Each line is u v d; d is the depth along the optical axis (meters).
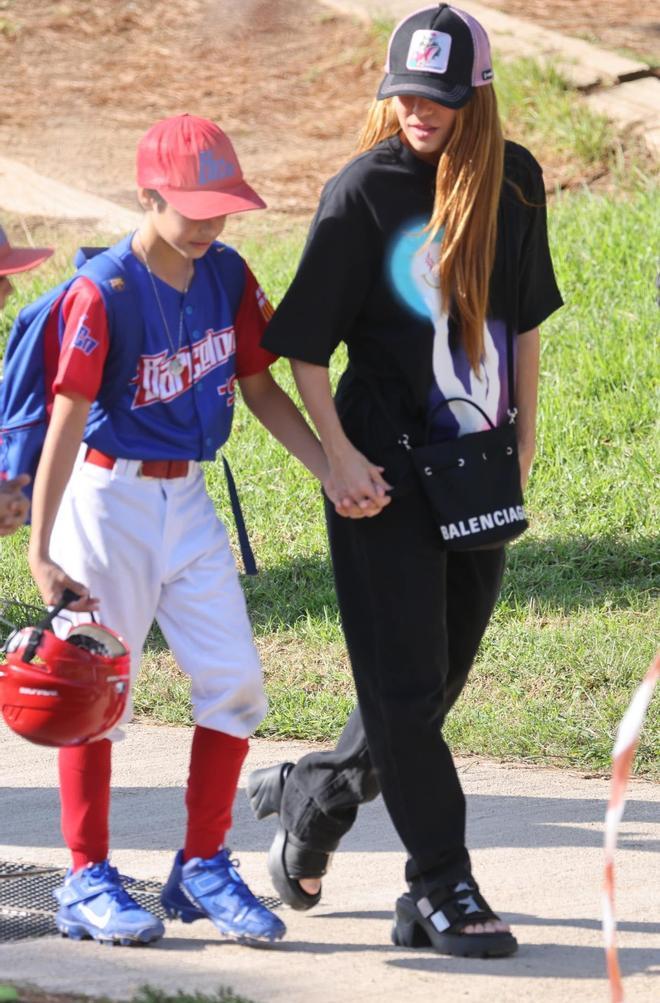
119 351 13.24
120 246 13.45
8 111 53.72
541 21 55.00
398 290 13.18
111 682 12.77
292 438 14.34
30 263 13.84
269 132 51.38
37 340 13.34
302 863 14.27
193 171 13.02
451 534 13.16
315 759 14.11
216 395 13.80
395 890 15.45
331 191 13.20
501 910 14.60
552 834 17.14
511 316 13.72
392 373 13.43
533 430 14.53
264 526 28.64
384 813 18.23
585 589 25.28
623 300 35.53
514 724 20.94
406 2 59.41
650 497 27.97
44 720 12.65
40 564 12.95
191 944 13.65
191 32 59.88
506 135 47.66
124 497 13.48
